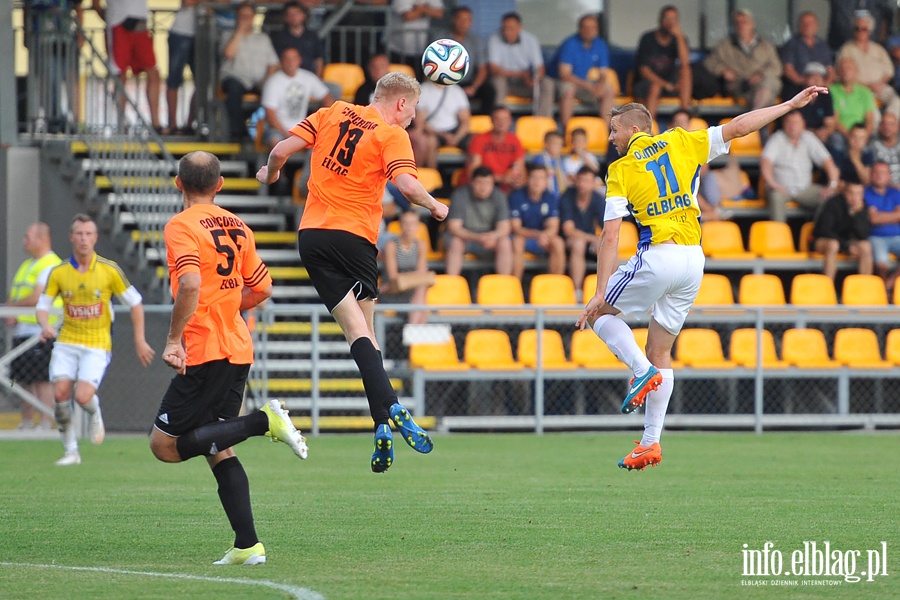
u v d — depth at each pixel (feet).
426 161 180.55
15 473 112.68
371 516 85.20
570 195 173.17
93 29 190.49
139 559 68.44
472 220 169.58
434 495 96.89
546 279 166.91
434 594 57.67
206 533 77.82
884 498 94.89
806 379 167.32
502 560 67.87
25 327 145.79
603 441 146.00
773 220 185.78
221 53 193.26
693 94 199.52
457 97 186.91
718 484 104.27
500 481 106.73
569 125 193.57
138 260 169.78
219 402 66.49
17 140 180.14
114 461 123.34
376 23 206.69
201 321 65.72
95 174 177.37
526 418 156.66
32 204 179.83
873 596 58.18
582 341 161.27
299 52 186.19
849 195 179.73
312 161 75.41
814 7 221.25
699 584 60.80
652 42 198.39
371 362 72.69
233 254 66.69
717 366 160.15
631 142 81.10
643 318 84.58
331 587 59.41
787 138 187.42
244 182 184.34
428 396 160.35
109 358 119.44
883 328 172.24
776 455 129.90
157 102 192.65
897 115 202.80
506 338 161.07
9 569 64.85
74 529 79.36
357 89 177.88
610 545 72.90
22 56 197.98
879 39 216.33
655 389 80.48
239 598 56.49
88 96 180.96
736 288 185.47
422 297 161.27
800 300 173.68
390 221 175.94
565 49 196.95
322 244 73.87
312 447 138.62
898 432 159.22
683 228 81.05
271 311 151.74
